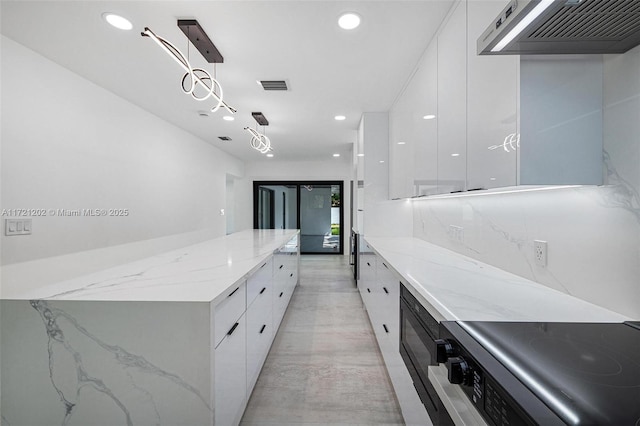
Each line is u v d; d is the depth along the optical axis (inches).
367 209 148.6
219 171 250.5
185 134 192.1
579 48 40.2
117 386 48.9
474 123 56.2
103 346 48.8
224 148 248.5
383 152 149.4
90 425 49.2
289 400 78.6
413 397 59.5
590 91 42.6
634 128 39.3
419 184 94.5
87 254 114.6
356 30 80.4
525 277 62.0
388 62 97.6
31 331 48.7
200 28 79.5
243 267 73.2
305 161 319.0
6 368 49.0
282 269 131.4
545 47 40.0
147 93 128.3
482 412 28.8
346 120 165.9
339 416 72.9
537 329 37.6
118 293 52.4
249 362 75.0
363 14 73.6
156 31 81.9
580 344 33.4
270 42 86.7
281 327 126.6
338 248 323.6
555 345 33.3
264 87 119.3
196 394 48.6
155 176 159.9
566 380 26.4
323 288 188.7
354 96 128.3
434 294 51.8
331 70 104.0
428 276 64.6
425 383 50.5
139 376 48.8
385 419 72.1
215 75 108.5
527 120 42.0
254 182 321.7
